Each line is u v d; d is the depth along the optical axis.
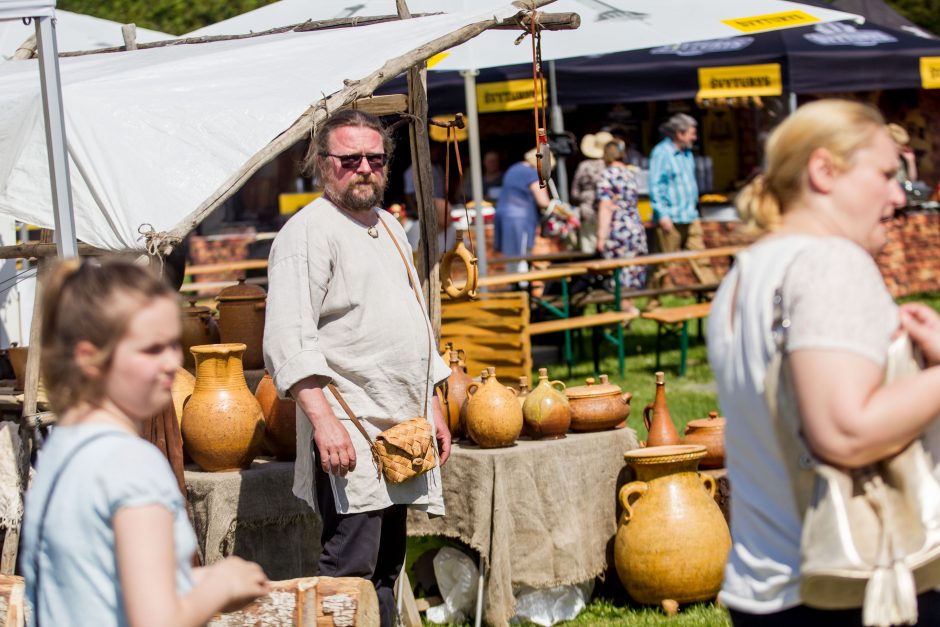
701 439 4.91
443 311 8.42
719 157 14.74
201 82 3.95
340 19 5.61
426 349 3.78
